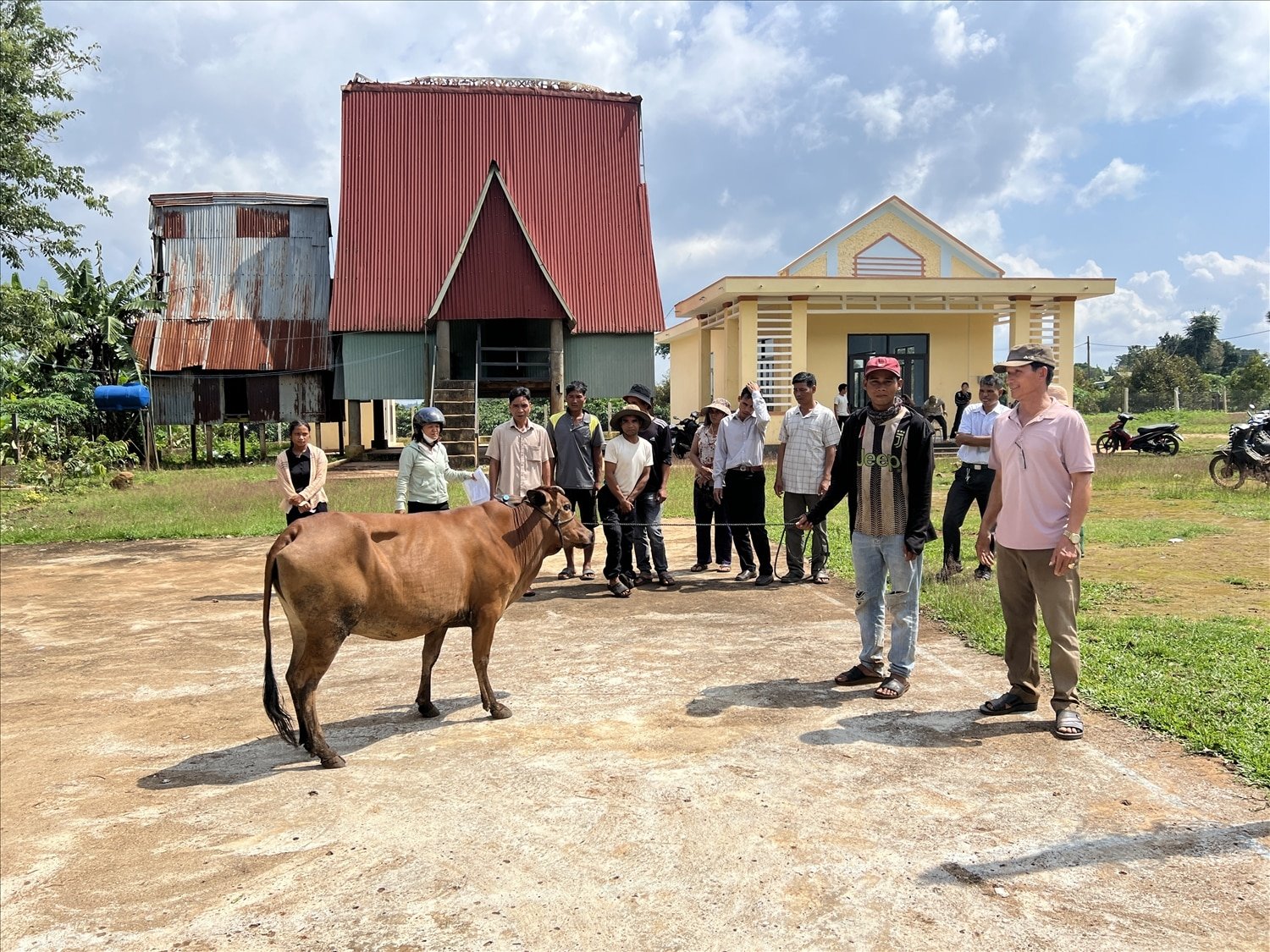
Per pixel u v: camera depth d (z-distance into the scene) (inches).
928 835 170.2
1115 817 175.6
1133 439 1041.5
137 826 183.8
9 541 557.9
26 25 872.3
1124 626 299.3
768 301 1022.4
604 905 149.9
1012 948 136.6
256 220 1164.5
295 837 176.4
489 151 1128.8
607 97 1173.1
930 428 245.9
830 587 395.5
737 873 158.6
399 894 155.0
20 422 900.0
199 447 1403.8
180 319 1112.2
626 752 212.8
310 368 1099.9
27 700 267.6
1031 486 220.1
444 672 283.9
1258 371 2080.5
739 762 205.3
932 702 242.8
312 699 210.2
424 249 1077.1
